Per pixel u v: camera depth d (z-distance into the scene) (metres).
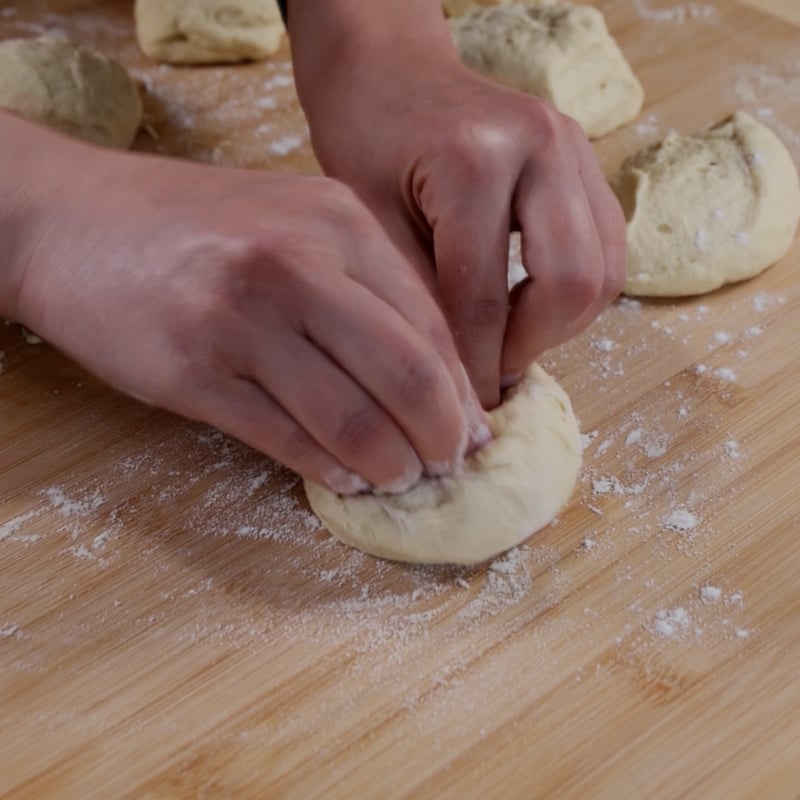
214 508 0.83
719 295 1.03
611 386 0.93
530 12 1.35
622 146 1.24
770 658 0.71
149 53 1.41
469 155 0.76
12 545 0.81
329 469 0.75
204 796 0.65
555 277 0.74
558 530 0.81
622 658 0.71
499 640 0.73
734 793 0.64
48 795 0.65
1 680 0.71
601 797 0.64
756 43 1.39
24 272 0.81
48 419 0.91
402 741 0.67
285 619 0.75
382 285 0.74
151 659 0.73
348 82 0.92
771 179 1.06
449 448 0.73
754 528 0.80
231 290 0.69
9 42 1.28
